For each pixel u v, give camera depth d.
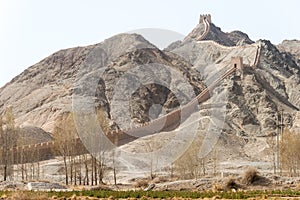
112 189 72.69
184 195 56.88
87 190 62.44
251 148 170.62
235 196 55.16
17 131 115.81
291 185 70.94
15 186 71.19
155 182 80.31
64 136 96.19
